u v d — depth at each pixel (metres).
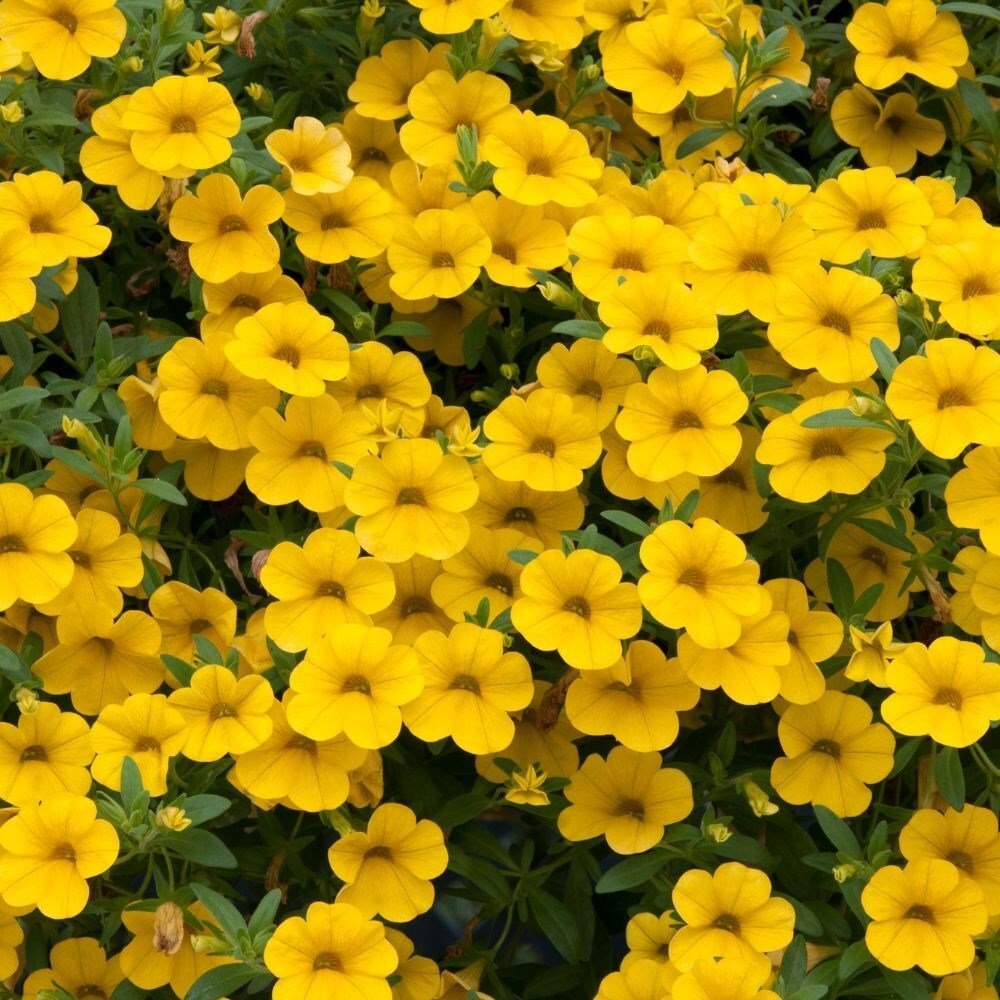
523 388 0.81
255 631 0.79
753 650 0.77
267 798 0.77
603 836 0.81
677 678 0.78
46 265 0.80
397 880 0.78
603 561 0.76
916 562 0.80
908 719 0.76
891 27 0.87
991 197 0.91
